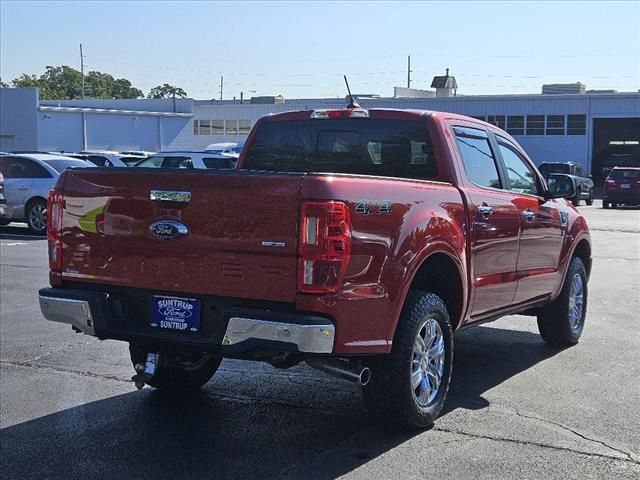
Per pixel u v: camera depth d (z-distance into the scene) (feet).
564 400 20.77
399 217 16.99
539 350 26.58
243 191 15.74
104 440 18.13
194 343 16.30
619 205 117.19
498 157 23.00
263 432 18.61
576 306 27.53
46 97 438.40
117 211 17.20
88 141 159.22
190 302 16.57
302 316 15.25
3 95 153.07
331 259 15.29
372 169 21.49
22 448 17.65
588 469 16.21
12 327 29.71
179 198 16.39
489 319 22.17
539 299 24.76
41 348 26.63
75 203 17.81
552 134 161.58
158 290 16.89
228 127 200.54
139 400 21.06
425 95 197.36
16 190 62.95
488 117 164.04
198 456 17.13
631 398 20.94
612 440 17.84
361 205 15.92
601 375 23.26
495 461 16.62
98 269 17.61
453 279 19.62
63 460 16.96
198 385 21.77
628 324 30.60
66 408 20.43
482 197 20.85
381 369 17.38
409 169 20.92
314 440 18.02
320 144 22.35
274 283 15.61
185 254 16.43
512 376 23.18
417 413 18.04
